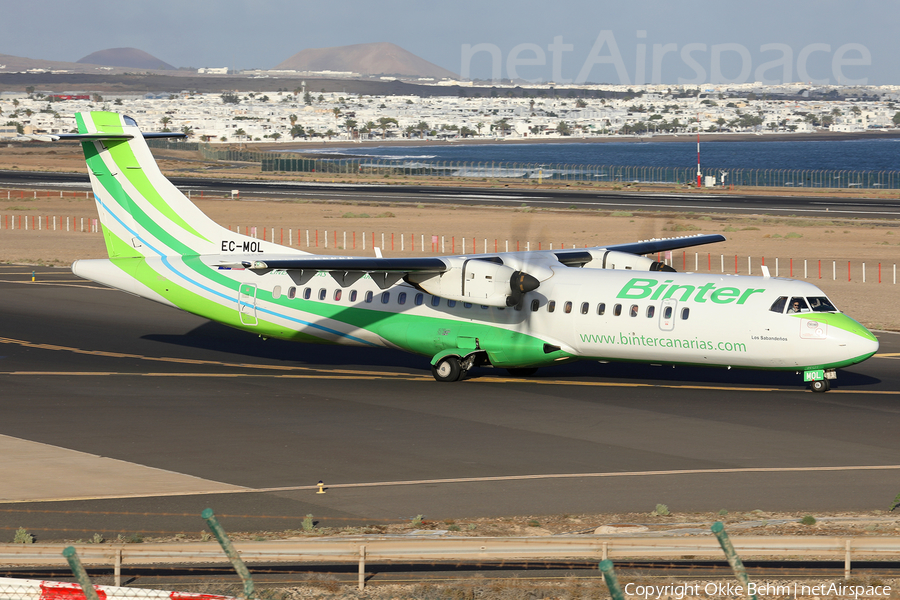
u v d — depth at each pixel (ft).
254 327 331.36
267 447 224.12
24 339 374.63
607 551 121.49
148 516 171.01
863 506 176.45
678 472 201.36
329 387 298.56
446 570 139.95
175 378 310.04
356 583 134.10
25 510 174.09
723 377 313.94
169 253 345.31
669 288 289.12
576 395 286.25
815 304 277.03
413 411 264.52
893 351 355.56
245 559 123.34
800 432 238.68
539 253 323.98
